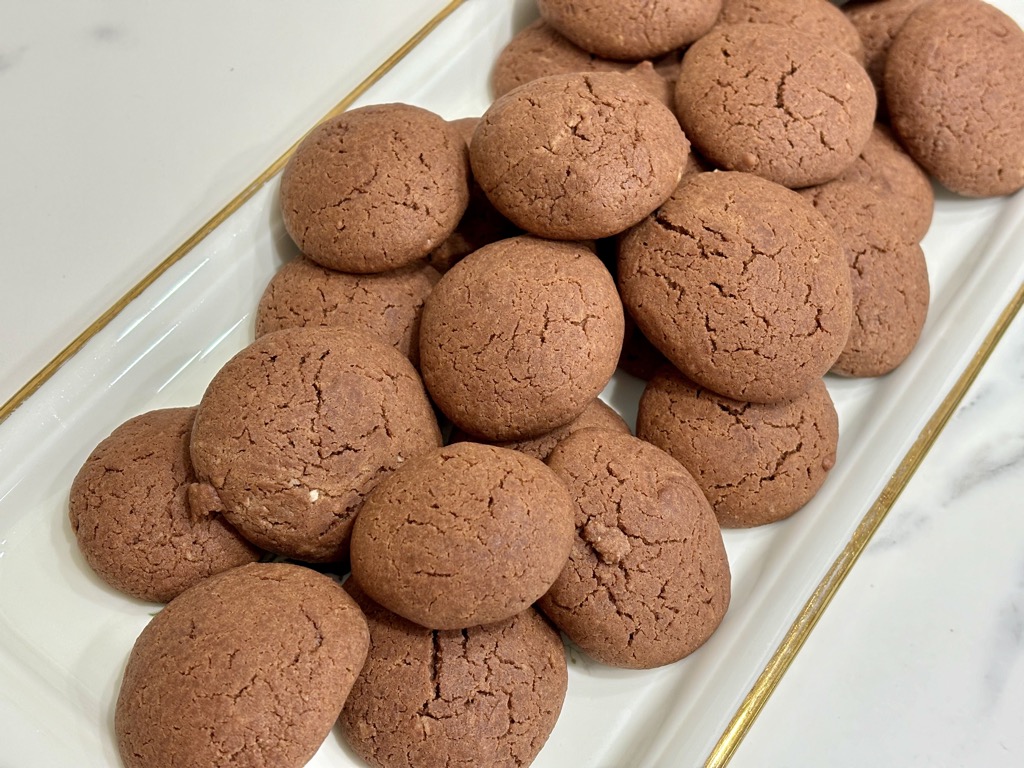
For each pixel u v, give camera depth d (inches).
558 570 6.2
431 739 6.4
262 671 5.9
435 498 6.2
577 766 7.2
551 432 7.5
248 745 5.8
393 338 7.9
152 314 8.1
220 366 8.6
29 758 6.3
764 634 7.3
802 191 8.6
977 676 8.1
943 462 9.1
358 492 6.7
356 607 6.5
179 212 9.2
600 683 7.5
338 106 9.1
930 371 8.5
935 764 7.8
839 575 7.6
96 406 7.9
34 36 9.0
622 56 9.1
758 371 7.3
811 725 7.9
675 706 7.2
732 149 8.0
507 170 7.3
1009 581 8.5
